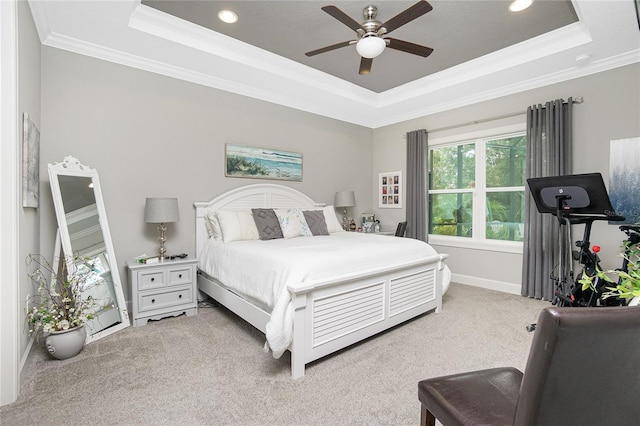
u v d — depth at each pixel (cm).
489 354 224
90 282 257
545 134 348
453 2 247
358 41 244
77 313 219
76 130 278
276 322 184
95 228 272
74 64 278
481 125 413
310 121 462
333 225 411
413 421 155
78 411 160
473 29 285
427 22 274
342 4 252
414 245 299
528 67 327
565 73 335
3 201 168
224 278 277
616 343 73
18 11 188
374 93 449
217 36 296
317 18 271
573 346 71
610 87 311
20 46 193
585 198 243
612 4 223
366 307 237
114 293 273
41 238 257
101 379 189
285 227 345
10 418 154
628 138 301
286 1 248
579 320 70
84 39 273
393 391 179
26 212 207
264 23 279
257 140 404
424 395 114
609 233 310
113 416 156
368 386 184
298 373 192
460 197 447
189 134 346
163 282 287
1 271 167
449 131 448
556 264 339
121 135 303
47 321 207
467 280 429
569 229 258
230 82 370
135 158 311
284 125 431
